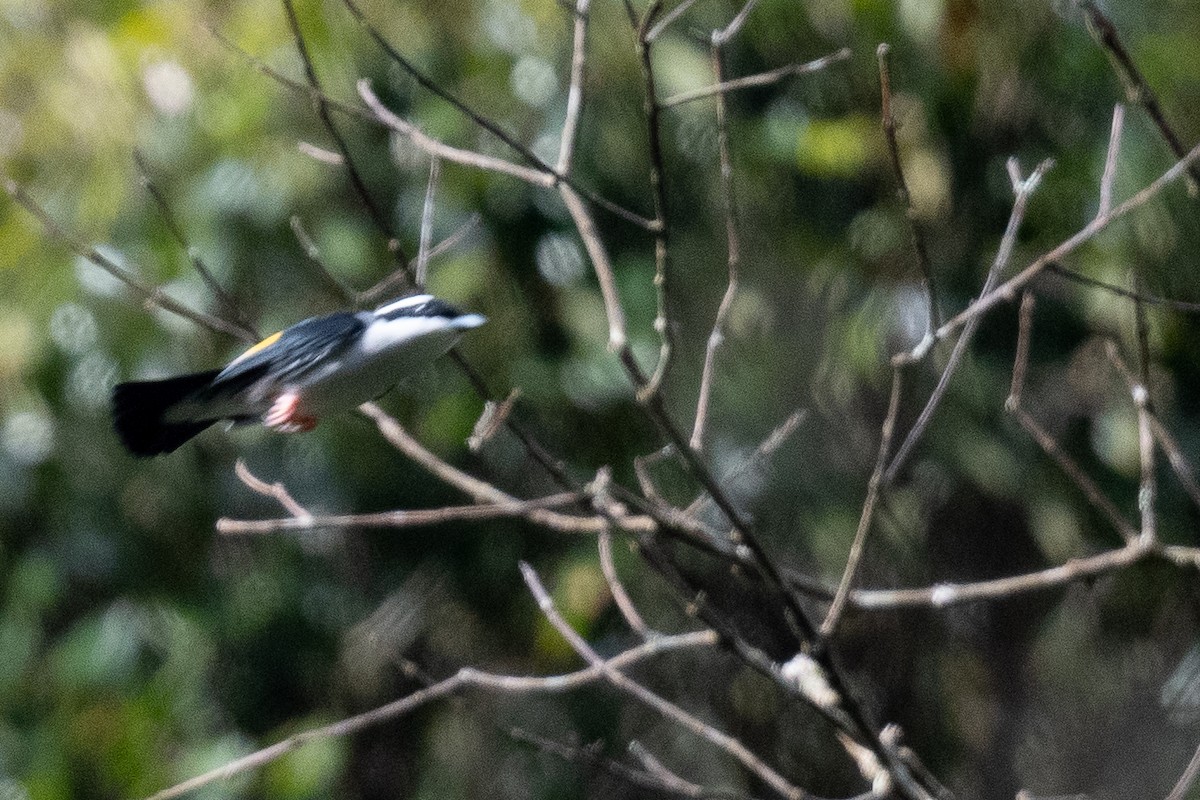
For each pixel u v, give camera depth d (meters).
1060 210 10.27
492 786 11.81
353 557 11.78
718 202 10.62
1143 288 9.83
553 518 6.83
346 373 5.82
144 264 10.07
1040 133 10.23
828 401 11.07
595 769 11.37
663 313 6.08
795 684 6.70
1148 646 11.60
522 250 10.38
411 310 6.03
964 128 10.29
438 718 12.00
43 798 10.48
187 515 11.11
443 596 11.74
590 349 10.32
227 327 6.74
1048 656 11.76
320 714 11.27
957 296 10.52
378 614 11.69
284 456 11.26
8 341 10.03
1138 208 9.74
